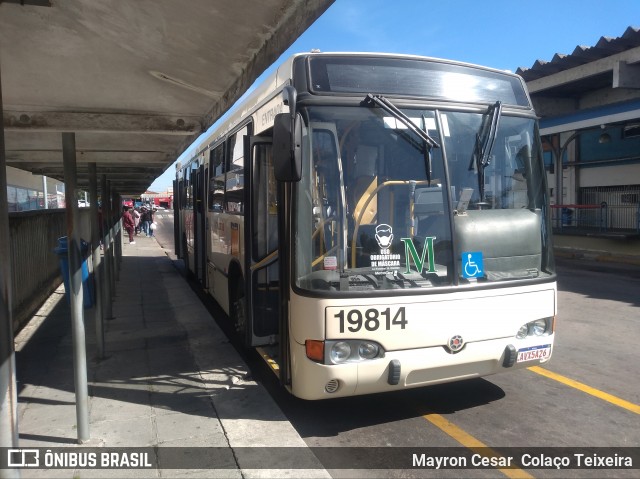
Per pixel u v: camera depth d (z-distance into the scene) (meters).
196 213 10.65
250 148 5.18
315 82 4.24
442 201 4.32
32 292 8.73
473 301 4.26
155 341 7.00
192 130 4.93
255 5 2.63
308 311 4.02
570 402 5.05
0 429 2.96
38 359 6.23
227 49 3.21
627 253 16.56
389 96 4.36
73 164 4.29
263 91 5.46
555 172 20.33
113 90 4.06
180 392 5.12
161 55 3.36
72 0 2.73
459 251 4.29
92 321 8.27
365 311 3.99
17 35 3.10
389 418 4.71
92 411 4.65
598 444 4.19
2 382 2.95
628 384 5.53
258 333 5.34
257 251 5.36
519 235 4.56
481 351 4.30
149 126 4.80
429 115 4.41
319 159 4.14
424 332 4.11
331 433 4.43
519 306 4.45
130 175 10.34
